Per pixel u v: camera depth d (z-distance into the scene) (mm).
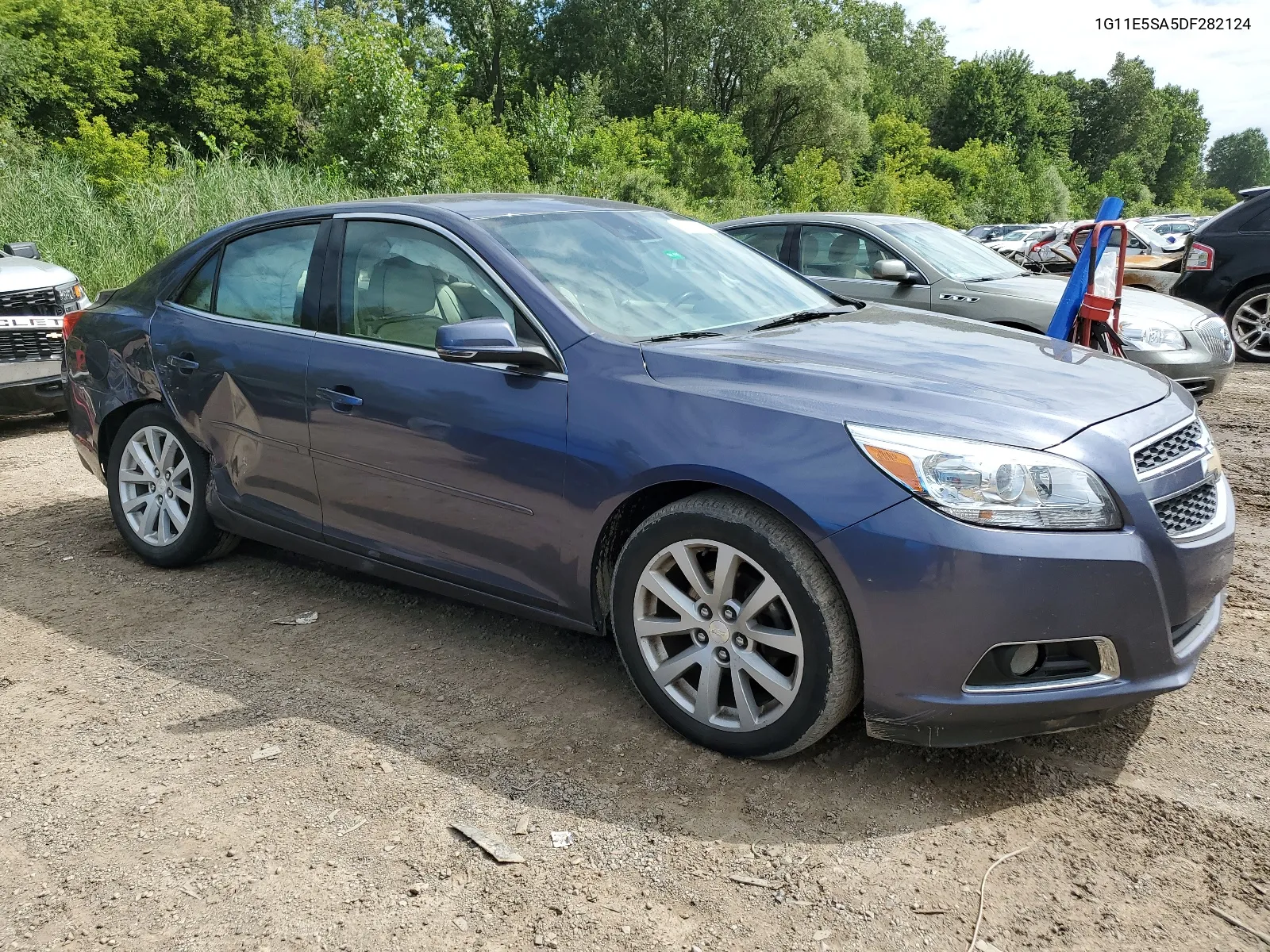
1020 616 2307
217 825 2465
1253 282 9258
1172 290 9805
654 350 2869
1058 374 2812
